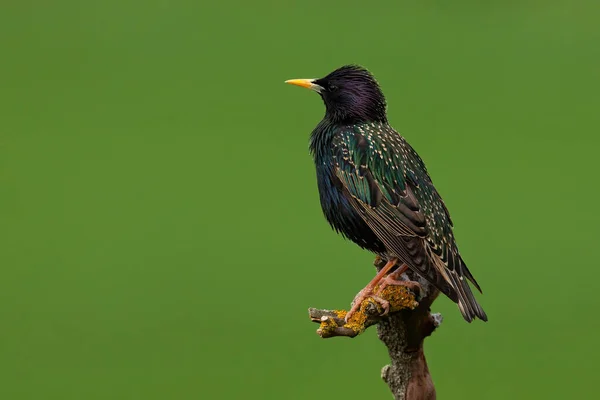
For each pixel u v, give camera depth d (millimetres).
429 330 7711
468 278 8688
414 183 8789
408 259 8211
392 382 7945
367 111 9453
